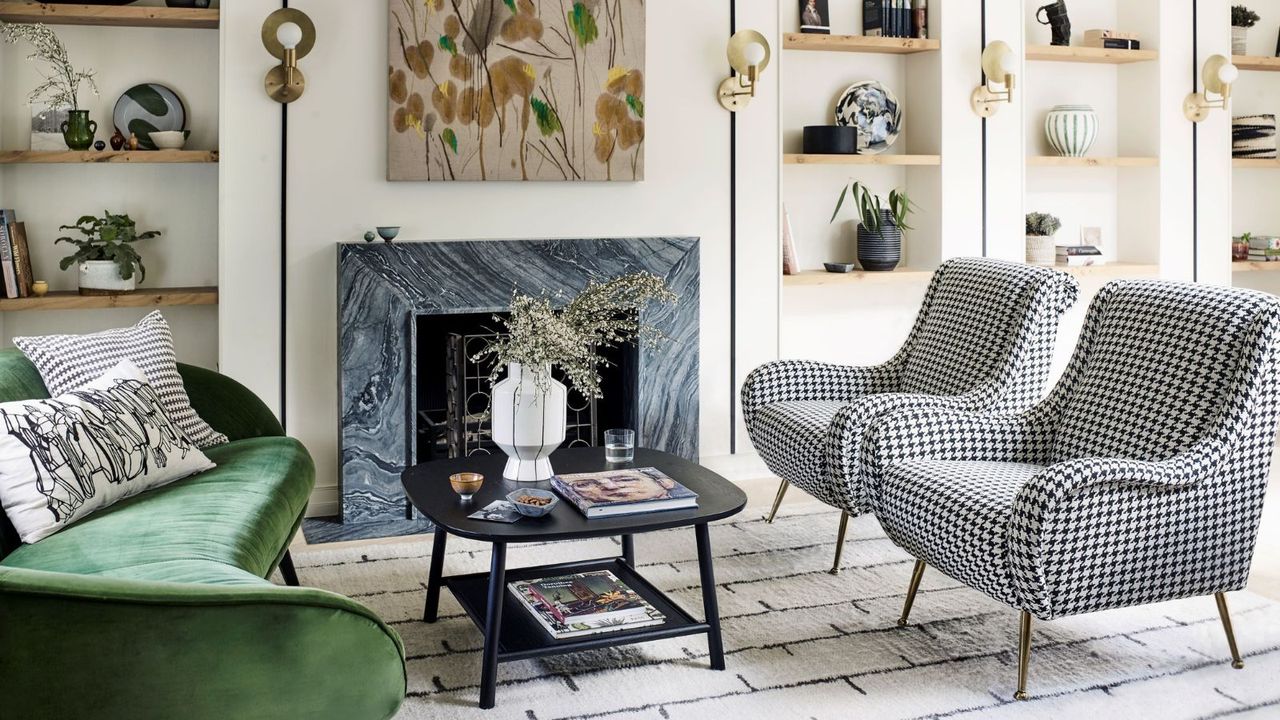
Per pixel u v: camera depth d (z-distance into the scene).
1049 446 3.14
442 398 4.51
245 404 3.46
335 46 4.02
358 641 1.90
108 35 4.08
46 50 3.95
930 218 5.05
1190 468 2.58
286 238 4.04
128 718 1.79
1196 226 5.47
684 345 4.47
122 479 2.71
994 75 4.85
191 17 3.94
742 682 2.69
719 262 4.61
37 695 1.75
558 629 2.65
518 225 4.30
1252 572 3.46
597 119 4.32
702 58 4.49
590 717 2.51
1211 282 5.53
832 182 5.05
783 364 3.85
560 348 2.92
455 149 4.15
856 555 3.63
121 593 1.76
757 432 3.79
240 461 3.06
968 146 5.00
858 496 3.27
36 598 1.73
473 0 4.12
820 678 2.71
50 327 4.14
